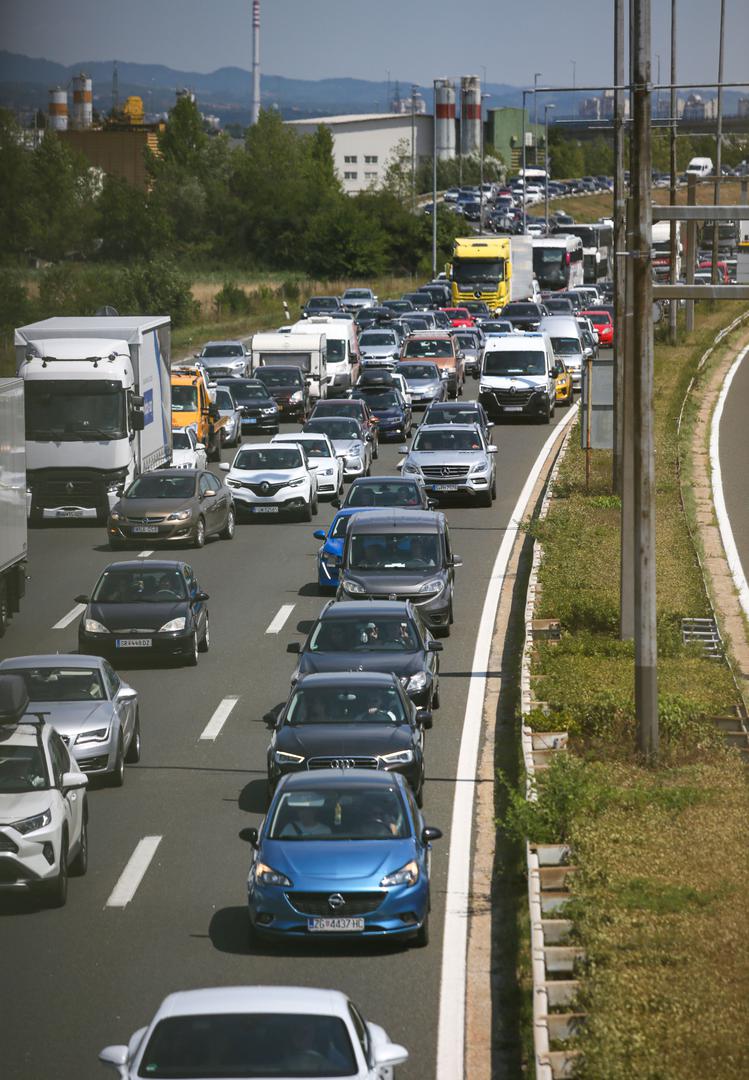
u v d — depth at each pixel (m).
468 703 76.62
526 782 58.75
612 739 66.56
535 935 43.41
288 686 81.12
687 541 114.25
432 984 43.84
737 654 88.25
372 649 73.50
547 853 51.75
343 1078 29.38
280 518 137.12
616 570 102.62
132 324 135.88
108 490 130.00
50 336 133.00
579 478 140.50
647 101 62.00
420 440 139.12
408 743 60.28
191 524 121.38
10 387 92.62
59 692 65.31
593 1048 35.34
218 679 82.88
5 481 91.19
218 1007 31.08
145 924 48.69
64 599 104.00
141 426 132.00
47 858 49.28
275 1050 29.91
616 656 81.94
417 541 93.94
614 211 115.69
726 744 67.50
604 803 56.00
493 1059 39.06
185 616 85.25
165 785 64.62
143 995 42.62
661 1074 34.09
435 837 48.97
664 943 42.72
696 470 151.12
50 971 44.56
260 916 46.09
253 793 63.41
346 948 46.81
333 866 46.28
